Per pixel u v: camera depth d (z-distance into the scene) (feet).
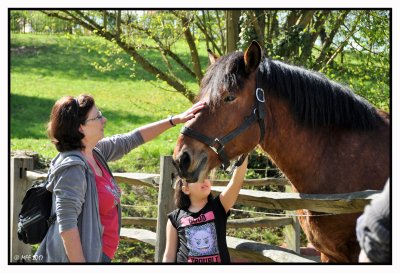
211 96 9.80
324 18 23.53
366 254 6.45
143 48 25.79
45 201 9.38
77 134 9.32
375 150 9.82
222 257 10.19
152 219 16.39
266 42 23.48
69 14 25.36
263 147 10.55
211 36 26.63
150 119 43.04
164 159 12.26
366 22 22.12
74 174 8.98
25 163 16.19
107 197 9.46
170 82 26.58
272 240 22.17
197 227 10.30
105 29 25.30
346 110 10.09
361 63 23.06
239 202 11.32
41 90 49.96
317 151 10.18
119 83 53.62
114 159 10.93
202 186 10.32
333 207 9.35
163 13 25.32
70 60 59.88
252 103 10.00
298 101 10.18
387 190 6.43
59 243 9.12
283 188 23.04
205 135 9.71
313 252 18.98
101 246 9.18
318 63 23.30
